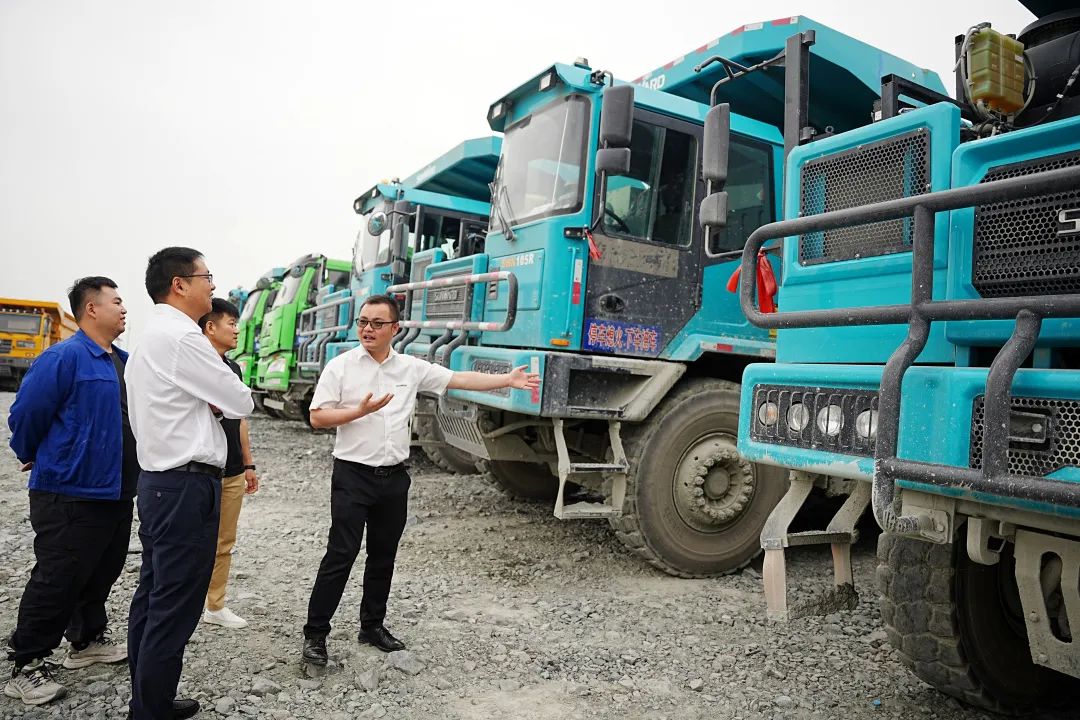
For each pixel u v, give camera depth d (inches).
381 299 131.3
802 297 121.7
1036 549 90.2
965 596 110.4
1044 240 89.0
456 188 387.5
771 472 205.5
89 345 121.3
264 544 212.4
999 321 91.7
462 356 212.2
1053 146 89.2
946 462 90.2
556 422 187.2
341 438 129.6
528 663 135.4
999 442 76.4
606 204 194.4
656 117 204.2
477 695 122.0
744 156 221.0
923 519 94.6
